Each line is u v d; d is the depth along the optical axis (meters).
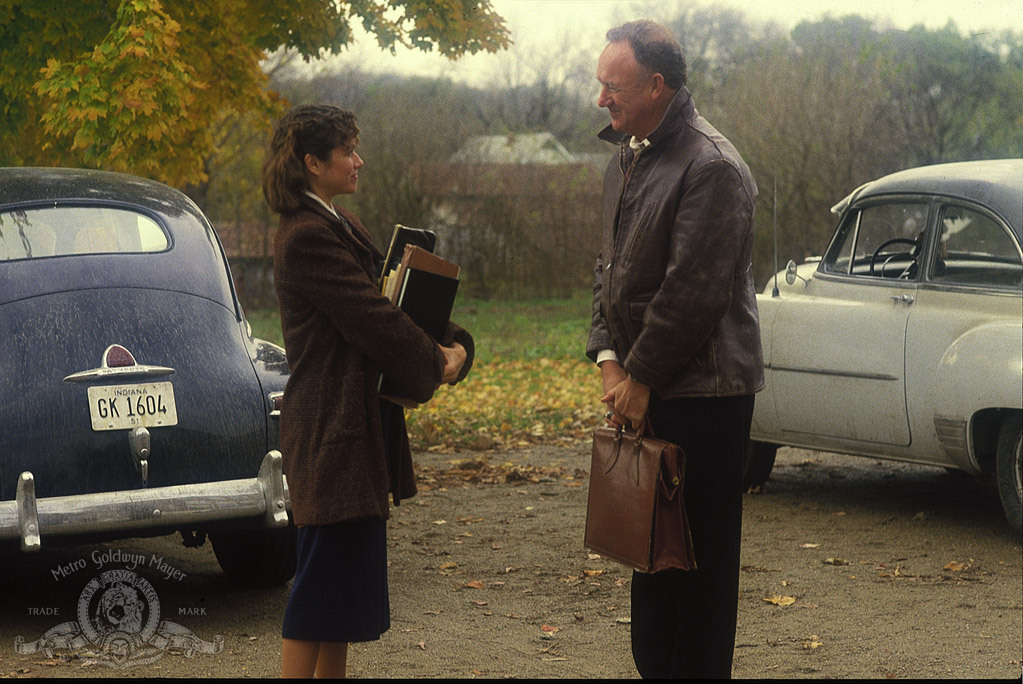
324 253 3.01
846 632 4.54
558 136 44.25
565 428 10.66
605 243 3.36
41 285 4.66
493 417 11.28
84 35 8.04
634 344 3.12
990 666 4.08
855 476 8.07
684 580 3.26
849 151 21.30
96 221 5.00
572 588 5.27
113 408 4.45
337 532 3.03
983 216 6.15
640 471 3.16
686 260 3.03
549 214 30.78
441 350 3.10
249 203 29.91
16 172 5.28
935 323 6.14
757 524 6.53
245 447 4.65
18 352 4.44
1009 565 5.57
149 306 4.75
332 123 3.10
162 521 4.41
